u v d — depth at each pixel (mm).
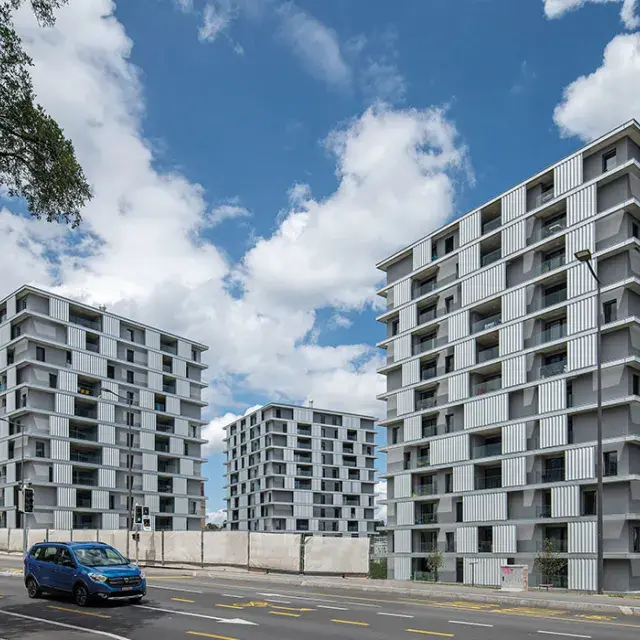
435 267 57594
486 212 54125
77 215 17578
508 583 25984
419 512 55156
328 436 115812
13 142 15836
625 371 41781
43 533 51812
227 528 119750
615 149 44969
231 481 121875
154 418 81375
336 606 19609
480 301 51969
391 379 61062
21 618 16234
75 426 73812
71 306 75375
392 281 63000
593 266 44406
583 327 43938
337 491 113562
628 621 17141
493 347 52562
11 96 15203
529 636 13969
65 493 70000
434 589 25922
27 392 69875
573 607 20516
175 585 26344
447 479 53125
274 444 110438
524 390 47781
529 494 46031
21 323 72812
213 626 15039
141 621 15797
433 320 55938
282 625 15336
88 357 75188
